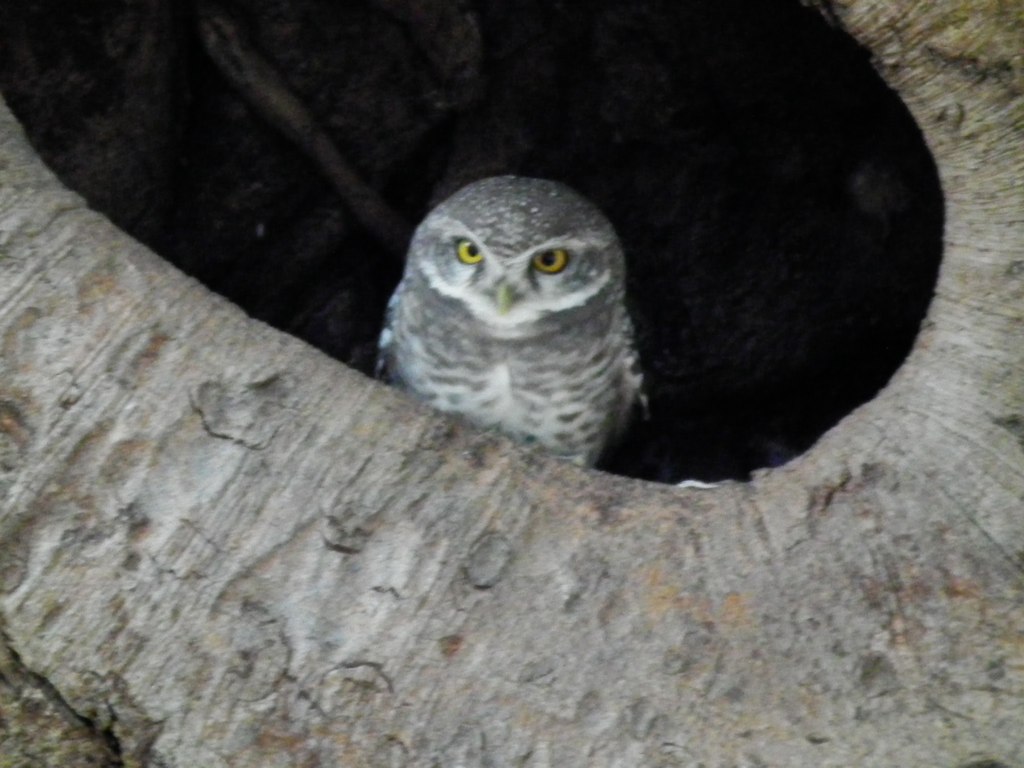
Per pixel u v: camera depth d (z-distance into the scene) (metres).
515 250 7.25
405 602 5.03
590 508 5.24
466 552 5.11
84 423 5.09
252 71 9.16
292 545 5.07
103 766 5.12
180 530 5.05
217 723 4.98
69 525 5.05
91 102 8.65
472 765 4.93
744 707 4.97
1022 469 5.14
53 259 5.23
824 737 4.95
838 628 5.04
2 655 5.07
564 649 5.02
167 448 5.11
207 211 9.78
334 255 10.38
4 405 5.09
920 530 5.14
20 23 8.14
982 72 5.11
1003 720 4.95
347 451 5.17
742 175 10.06
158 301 5.24
